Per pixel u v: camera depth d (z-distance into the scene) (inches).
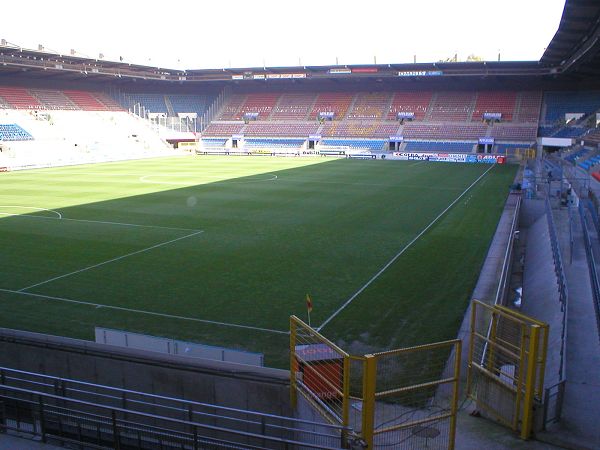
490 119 3137.3
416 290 760.3
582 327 562.3
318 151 3198.8
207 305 709.9
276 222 1213.7
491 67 2847.0
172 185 1824.6
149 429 386.9
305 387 404.5
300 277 819.4
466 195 1616.6
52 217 1257.4
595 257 874.1
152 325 649.0
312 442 378.9
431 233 1111.0
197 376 471.2
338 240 1047.0
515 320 386.3
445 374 497.0
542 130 2999.5
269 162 2768.2
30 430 385.1
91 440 414.3
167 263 892.6
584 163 2053.4
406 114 3346.5
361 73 3154.5
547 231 1102.4
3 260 909.8
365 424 330.3
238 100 3878.0
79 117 3169.3
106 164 2647.6
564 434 368.2
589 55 2022.6
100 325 650.2
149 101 3745.1
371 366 329.1
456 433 379.2
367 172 2265.0
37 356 531.8
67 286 783.7
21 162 2458.2
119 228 1146.0
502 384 389.7
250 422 376.5
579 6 1525.6
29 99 3056.1
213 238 1059.9
